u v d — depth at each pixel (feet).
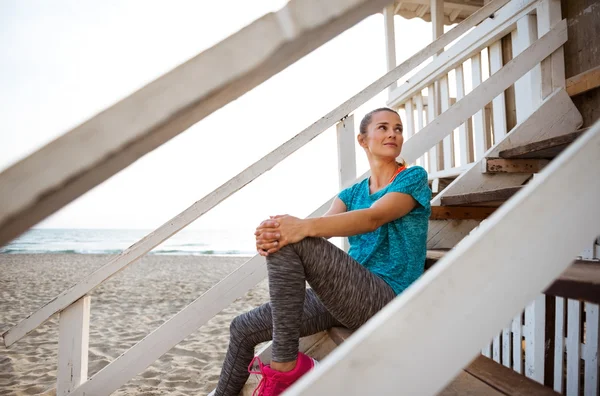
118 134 1.02
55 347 13.73
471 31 10.50
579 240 1.67
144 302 22.61
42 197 0.97
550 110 7.69
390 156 5.19
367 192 5.38
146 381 10.52
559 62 7.89
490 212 7.14
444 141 12.57
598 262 3.58
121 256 5.70
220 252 84.17
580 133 5.38
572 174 1.69
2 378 10.84
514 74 7.59
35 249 90.79
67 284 32.22
